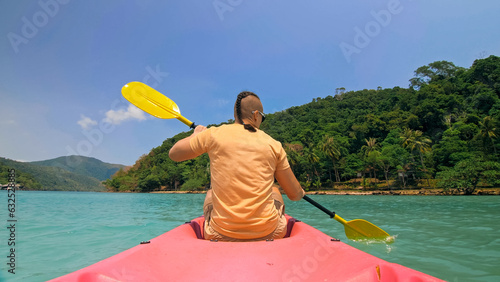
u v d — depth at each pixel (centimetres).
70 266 280
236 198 144
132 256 109
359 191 5166
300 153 6794
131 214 912
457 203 1614
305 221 650
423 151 5091
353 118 8625
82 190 14088
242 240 145
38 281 232
